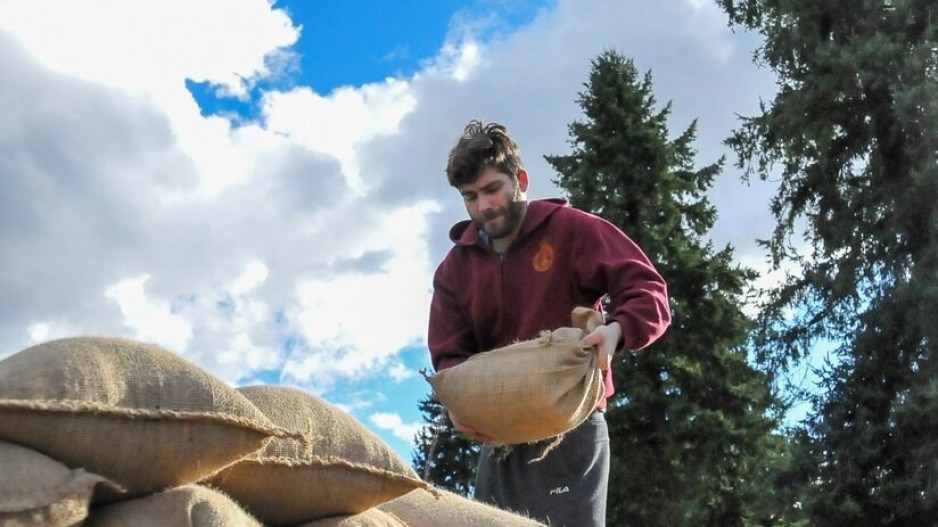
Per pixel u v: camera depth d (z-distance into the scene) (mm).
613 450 19750
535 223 3703
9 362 2271
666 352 20734
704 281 21219
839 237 18219
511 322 3758
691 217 22891
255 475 2598
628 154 22500
